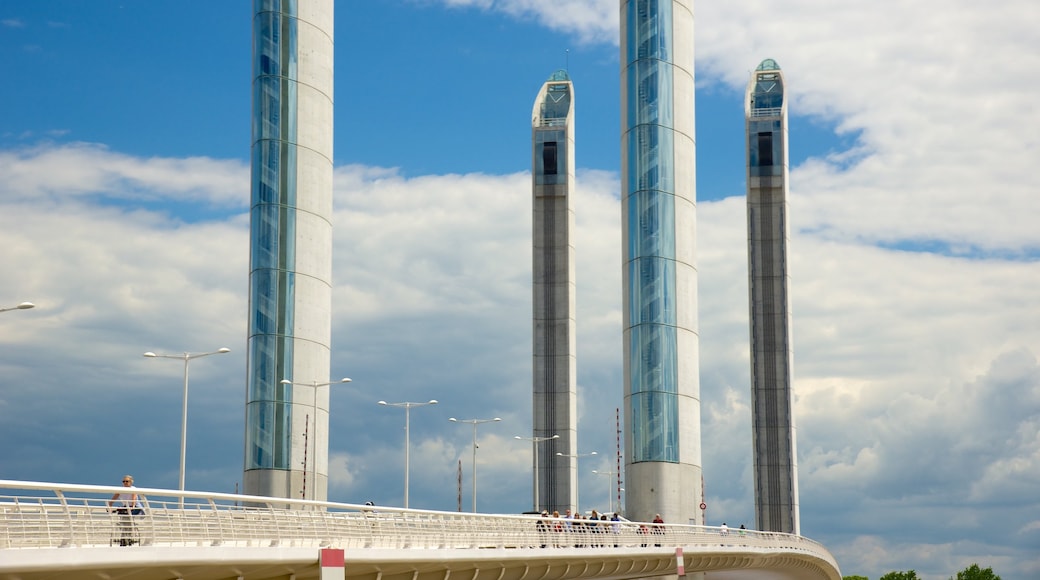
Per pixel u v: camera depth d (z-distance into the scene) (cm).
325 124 9450
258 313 9038
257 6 9350
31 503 2572
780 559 8981
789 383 13862
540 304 14262
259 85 9238
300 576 3462
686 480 10438
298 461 8931
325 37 9512
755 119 14262
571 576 5547
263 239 9081
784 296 13975
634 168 10725
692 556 7044
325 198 9406
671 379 10469
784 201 14125
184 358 5950
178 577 2969
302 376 9044
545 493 13825
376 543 3909
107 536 2769
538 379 14112
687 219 10769
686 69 10944
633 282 10631
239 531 3269
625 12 10938
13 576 2488
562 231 14375
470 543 4506
